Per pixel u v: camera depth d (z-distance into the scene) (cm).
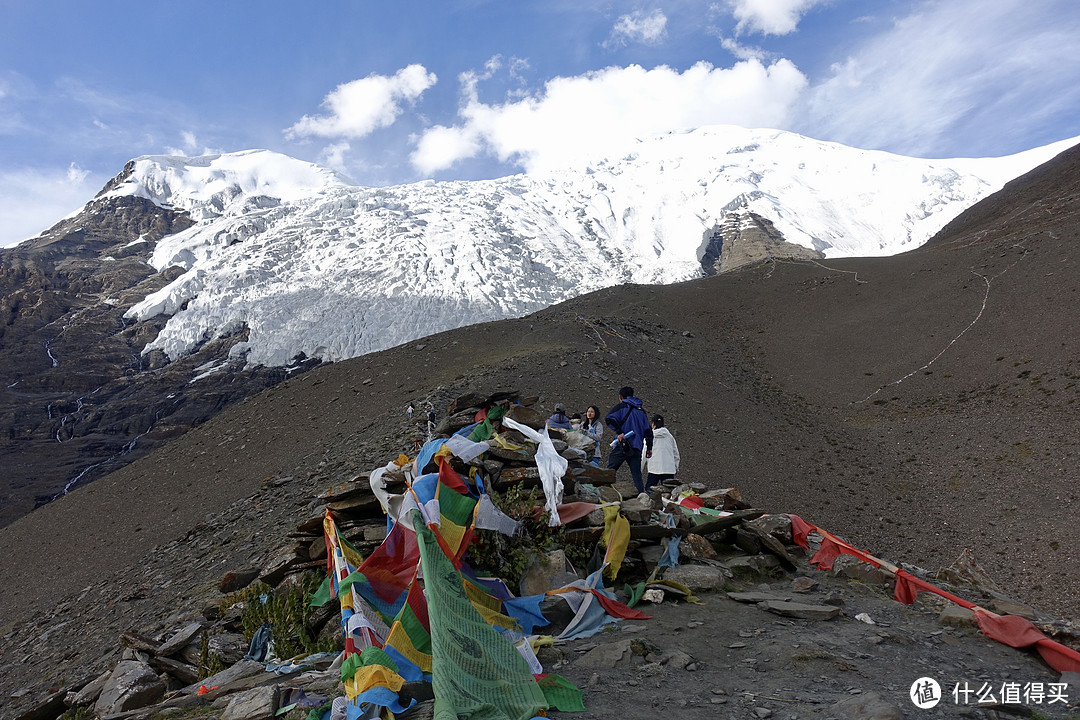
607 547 718
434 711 409
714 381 3941
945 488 2578
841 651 572
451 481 649
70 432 13675
